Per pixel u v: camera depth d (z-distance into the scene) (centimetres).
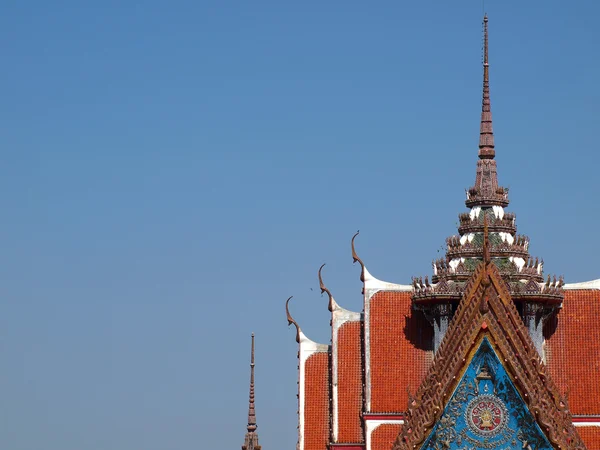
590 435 10569
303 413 11056
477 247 10806
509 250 10794
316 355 11169
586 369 10744
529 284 10606
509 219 10950
